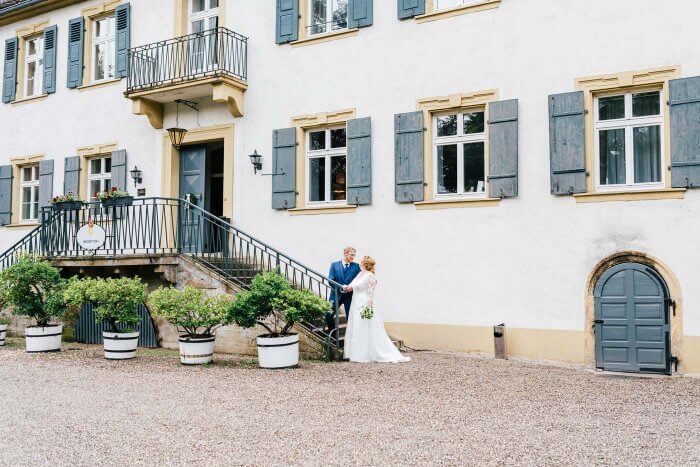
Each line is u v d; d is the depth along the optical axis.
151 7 14.62
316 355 9.67
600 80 9.82
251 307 8.87
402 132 11.34
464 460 4.65
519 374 8.51
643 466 4.56
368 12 11.88
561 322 9.88
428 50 11.27
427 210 11.09
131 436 5.30
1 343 11.72
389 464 4.55
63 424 5.71
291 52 12.74
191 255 11.25
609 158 9.95
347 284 10.20
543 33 10.30
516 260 10.28
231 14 13.56
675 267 9.16
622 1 9.72
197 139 13.75
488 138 10.59
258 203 12.91
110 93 15.13
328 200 12.40
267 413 6.09
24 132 16.62
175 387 7.45
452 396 6.94
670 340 9.14
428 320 10.97
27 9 16.52
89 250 12.08
